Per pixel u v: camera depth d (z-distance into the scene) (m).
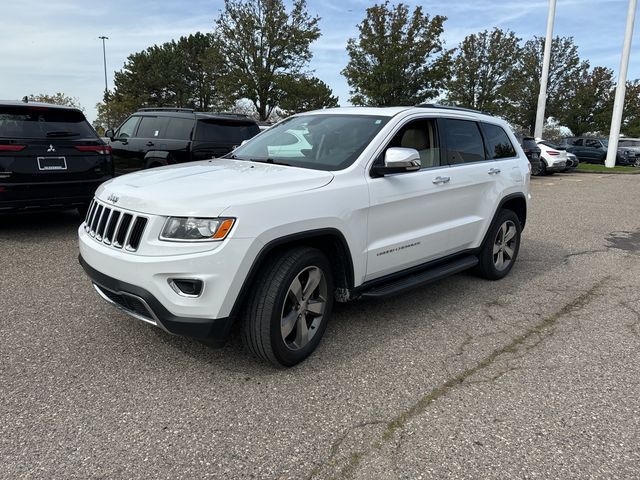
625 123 36.91
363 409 2.98
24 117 6.38
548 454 2.62
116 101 40.88
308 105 30.70
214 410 2.92
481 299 4.94
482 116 5.31
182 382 3.21
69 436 2.65
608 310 4.73
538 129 24.80
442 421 2.88
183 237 2.94
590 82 35.69
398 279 4.25
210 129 9.27
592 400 3.14
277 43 26.33
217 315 3.01
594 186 16.22
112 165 7.13
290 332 3.39
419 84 23.72
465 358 3.67
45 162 6.39
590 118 36.19
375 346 3.81
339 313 4.45
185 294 2.98
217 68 28.05
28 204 6.35
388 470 2.48
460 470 2.49
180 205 2.98
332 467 2.49
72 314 4.18
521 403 3.09
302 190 3.35
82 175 6.73
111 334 3.83
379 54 23.05
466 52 28.80
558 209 11.00
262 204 3.10
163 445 2.61
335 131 4.20
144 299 3.01
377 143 3.92
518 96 32.34
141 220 3.08
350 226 3.58
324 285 3.55
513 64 29.00
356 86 24.23
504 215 5.41
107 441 2.62
